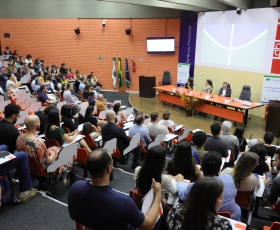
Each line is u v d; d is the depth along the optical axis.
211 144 4.28
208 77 12.02
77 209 1.83
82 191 1.82
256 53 10.12
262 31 9.79
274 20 9.39
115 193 1.81
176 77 13.89
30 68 12.61
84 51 14.39
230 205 2.62
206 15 11.58
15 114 3.96
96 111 8.42
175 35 13.38
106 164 1.80
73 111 6.48
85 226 1.85
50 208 3.48
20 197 3.54
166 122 6.47
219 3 11.28
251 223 3.65
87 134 4.88
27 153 3.60
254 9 9.91
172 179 2.76
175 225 1.81
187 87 11.70
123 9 13.68
